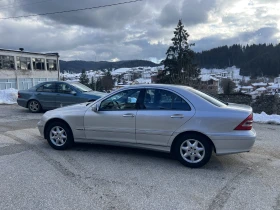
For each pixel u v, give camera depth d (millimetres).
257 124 8555
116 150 5297
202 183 3723
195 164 4305
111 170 4191
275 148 5559
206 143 4219
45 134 5367
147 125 4504
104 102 4906
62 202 3121
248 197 3299
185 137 4316
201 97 4422
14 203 3080
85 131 5016
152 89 4625
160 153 5113
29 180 3742
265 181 3807
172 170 4223
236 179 3877
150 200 3203
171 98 4480
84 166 4355
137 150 5305
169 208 3020
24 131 6984
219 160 4746
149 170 4211
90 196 3283
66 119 5121
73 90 9922
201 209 3008
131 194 3355
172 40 40688
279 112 20297
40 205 3045
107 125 4816
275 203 3145
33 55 46188
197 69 38438
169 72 40094
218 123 4133
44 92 10367
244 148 4098
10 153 5016
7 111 10984
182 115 4289
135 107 4648
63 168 4246
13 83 42375
